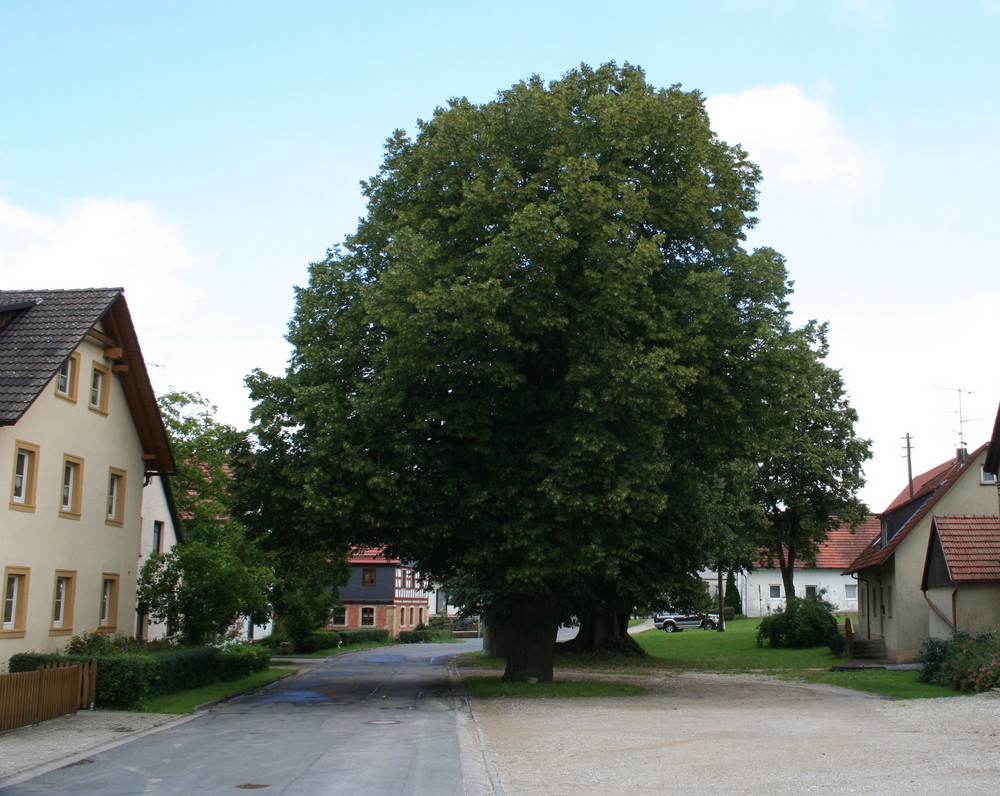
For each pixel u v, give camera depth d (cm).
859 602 4394
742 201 2670
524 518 2228
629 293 2162
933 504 3484
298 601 4934
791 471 4603
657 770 1229
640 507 2195
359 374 2395
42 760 1339
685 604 4131
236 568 2794
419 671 3638
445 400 2266
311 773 1210
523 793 1067
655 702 2252
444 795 1056
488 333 2114
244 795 1060
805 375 2464
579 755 1368
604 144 2303
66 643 2380
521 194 2214
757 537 4688
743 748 1433
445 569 2672
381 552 2683
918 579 3472
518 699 2319
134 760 1338
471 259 2244
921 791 1059
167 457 2914
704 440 2569
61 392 2391
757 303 2394
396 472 2211
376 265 2541
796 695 2447
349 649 5997
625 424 2231
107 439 2658
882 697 2369
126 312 2620
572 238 2177
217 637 2933
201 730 1705
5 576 2109
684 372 2123
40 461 2275
